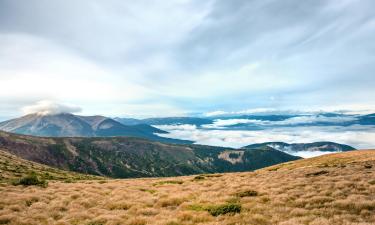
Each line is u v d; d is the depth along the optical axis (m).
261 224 16.77
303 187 28.39
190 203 24.08
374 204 18.80
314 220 15.94
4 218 19.97
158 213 21.88
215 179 50.38
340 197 21.97
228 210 20.19
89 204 26.84
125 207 25.39
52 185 41.44
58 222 19.56
